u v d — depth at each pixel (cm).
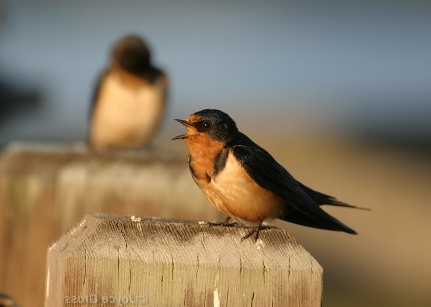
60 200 681
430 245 1805
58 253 429
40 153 693
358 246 1773
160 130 1475
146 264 416
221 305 420
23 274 675
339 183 2302
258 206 632
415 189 2238
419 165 2539
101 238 424
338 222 628
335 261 1695
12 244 676
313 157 2600
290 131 2997
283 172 644
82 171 690
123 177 689
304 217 652
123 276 414
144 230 429
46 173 683
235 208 638
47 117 1869
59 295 416
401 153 2697
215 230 437
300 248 432
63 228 680
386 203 2091
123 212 688
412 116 3241
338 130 3044
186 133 640
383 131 3009
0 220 678
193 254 425
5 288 674
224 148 635
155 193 691
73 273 412
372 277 1616
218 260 423
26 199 680
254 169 624
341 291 1530
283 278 423
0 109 1245
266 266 423
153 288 416
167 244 426
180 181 693
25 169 686
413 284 1588
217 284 420
